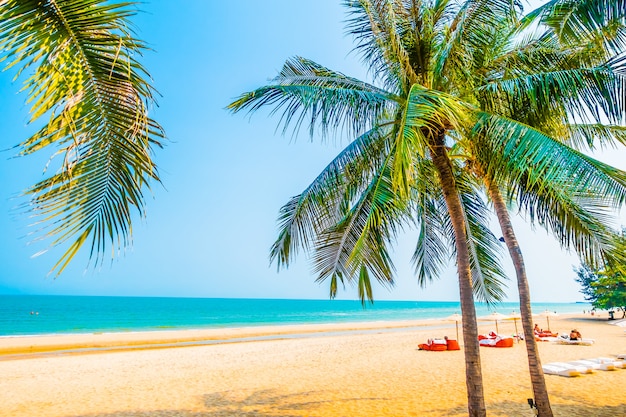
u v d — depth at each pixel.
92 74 1.87
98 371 12.02
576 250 5.67
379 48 5.38
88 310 72.25
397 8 5.34
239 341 23.00
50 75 1.78
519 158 4.07
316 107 5.37
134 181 2.03
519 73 5.28
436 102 3.82
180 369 12.24
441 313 76.31
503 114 5.19
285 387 9.41
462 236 5.34
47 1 1.72
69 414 7.52
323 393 8.66
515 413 6.77
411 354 14.70
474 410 4.86
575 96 4.55
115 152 2.02
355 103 5.28
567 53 5.04
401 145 3.45
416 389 8.80
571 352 14.74
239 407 7.75
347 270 5.75
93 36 1.82
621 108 4.28
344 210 6.40
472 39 5.31
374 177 6.23
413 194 6.13
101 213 2.01
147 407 7.88
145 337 25.52
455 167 7.17
